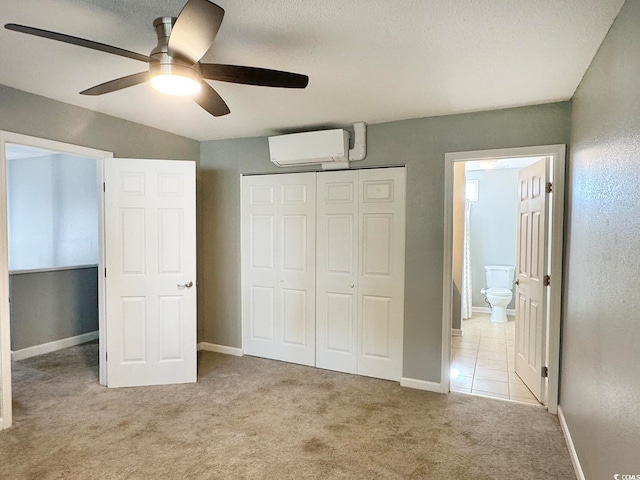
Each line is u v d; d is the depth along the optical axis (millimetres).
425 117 3330
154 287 3426
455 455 2395
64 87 2699
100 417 2834
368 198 3617
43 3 1673
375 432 2656
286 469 2242
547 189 3039
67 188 5617
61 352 4383
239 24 1824
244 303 4266
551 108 2914
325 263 3848
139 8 1712
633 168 1475
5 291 2678
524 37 1929
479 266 6504
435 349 3352
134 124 3588
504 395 3287
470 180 6465
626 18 1584
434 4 1646
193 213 3504
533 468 2273
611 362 1699
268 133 3986
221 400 3141
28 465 2248
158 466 2256
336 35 1927
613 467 1645
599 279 1920
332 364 3840
